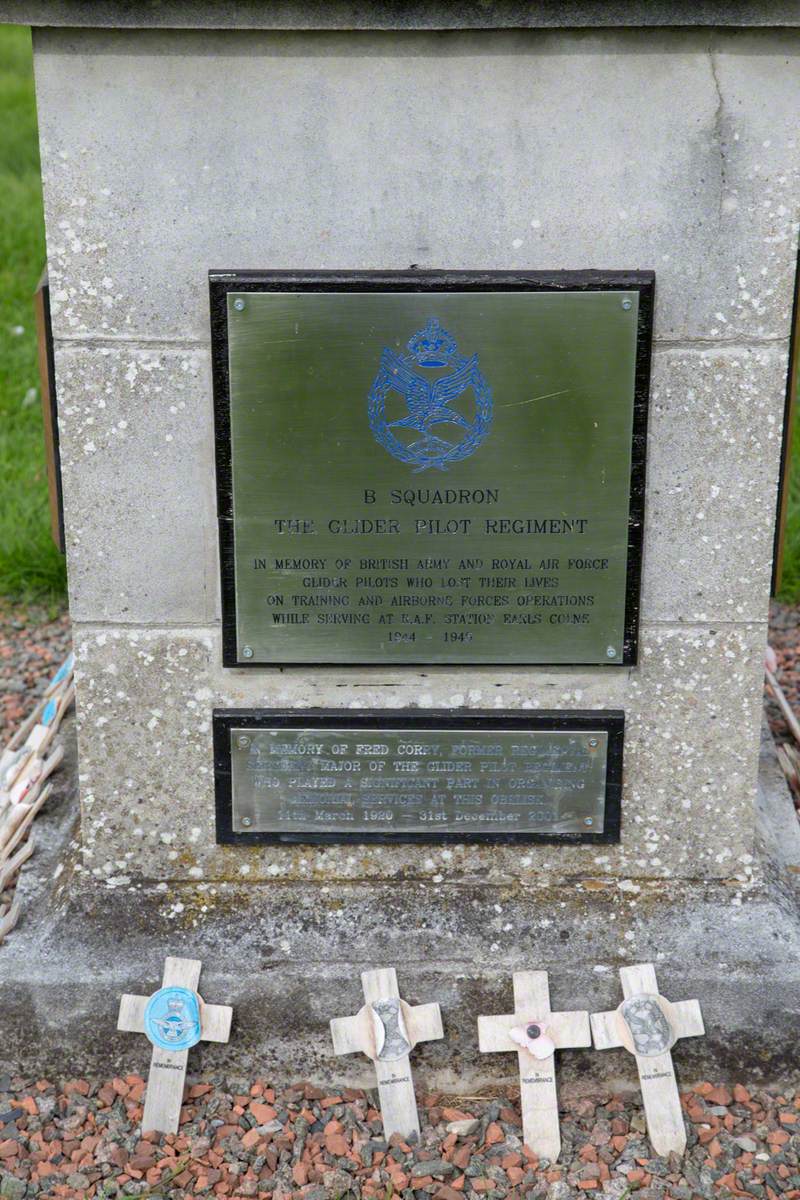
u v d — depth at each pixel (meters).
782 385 2.87
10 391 6.80
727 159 2.76
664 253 2.81
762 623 3.01
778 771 3.67
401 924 3.05
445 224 2.80
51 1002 2.99
